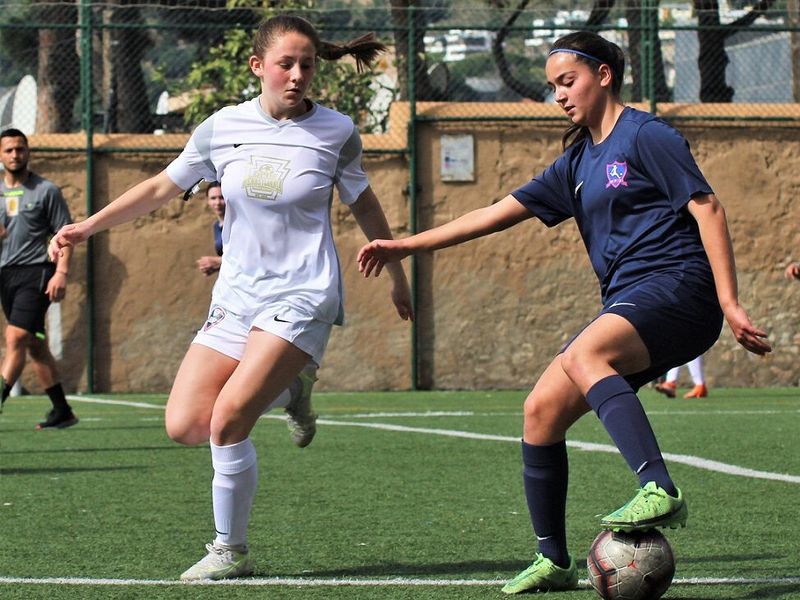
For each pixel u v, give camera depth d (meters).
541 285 54.19
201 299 53.41
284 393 17.88
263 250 16.53
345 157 16.88
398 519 21.36
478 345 54.03
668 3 61.16
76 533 20.06
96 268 53.03
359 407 45.25
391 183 54.03
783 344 55.16
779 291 55.09
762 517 21.16
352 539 19.45
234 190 16.56
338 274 16.72
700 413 41.62
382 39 56.81
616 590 13.84
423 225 54.09
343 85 55.75
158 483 26.02
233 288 16.72
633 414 13.70
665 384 48.19
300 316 16.23
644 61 55.34
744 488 24.59
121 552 18.39
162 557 17.98
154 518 21.55
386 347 53.84
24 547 18.81
